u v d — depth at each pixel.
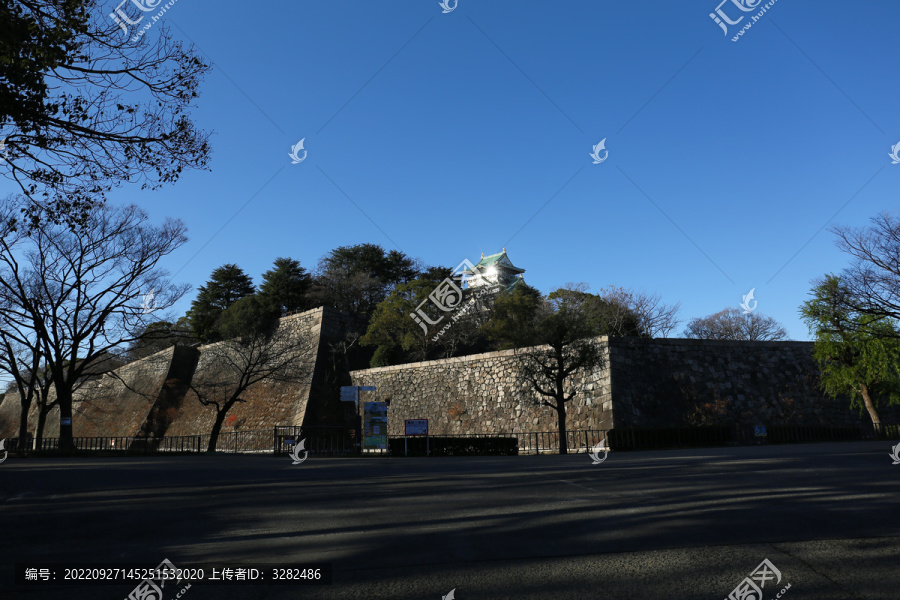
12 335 32.28
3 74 9.47
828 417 31.31
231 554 5.42
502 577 4.54
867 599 3.89
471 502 8.01
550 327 26.09
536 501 7.93
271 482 11.06
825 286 30.86
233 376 46.69
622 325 43.97
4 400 72.31
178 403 49.34
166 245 33.88
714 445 27.17
